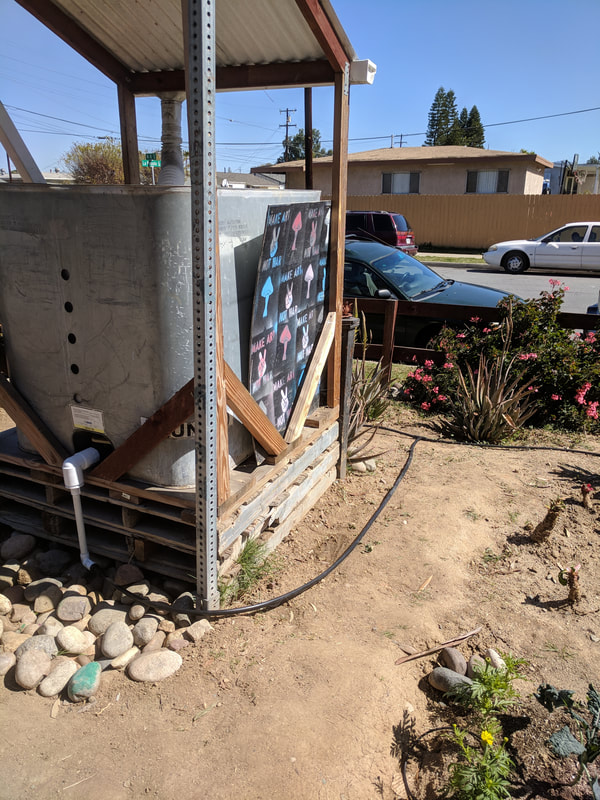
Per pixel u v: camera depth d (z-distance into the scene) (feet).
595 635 10.05
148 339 8.80
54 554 10.73
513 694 8.30
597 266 60.90
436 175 96.89
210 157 7.44
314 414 13.62
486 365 20.11
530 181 96.94
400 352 23.62
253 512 10.45
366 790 7.10
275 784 7.02
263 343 10.48
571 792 7.34
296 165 97.19
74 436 10.21
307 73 12.30
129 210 8.30
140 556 10.10
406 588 10.99
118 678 8.53
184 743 7.52
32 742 7.57
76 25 11.66
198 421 8.32
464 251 88.12
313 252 12.06
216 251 8.00
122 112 13.53
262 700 8.11
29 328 9.80
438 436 19.30
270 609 10.05
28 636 9.22
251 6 10.41
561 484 15.48
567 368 20.35
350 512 13.70
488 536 13.00
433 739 8.06
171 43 12.03
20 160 10.10
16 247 9.42
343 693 8.26
